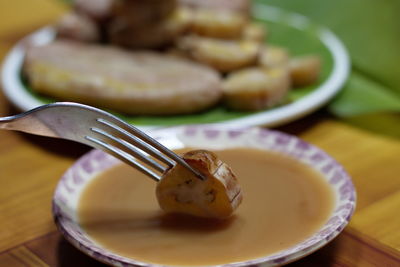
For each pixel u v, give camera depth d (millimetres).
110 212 473
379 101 665
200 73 668
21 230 502
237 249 436
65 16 772
